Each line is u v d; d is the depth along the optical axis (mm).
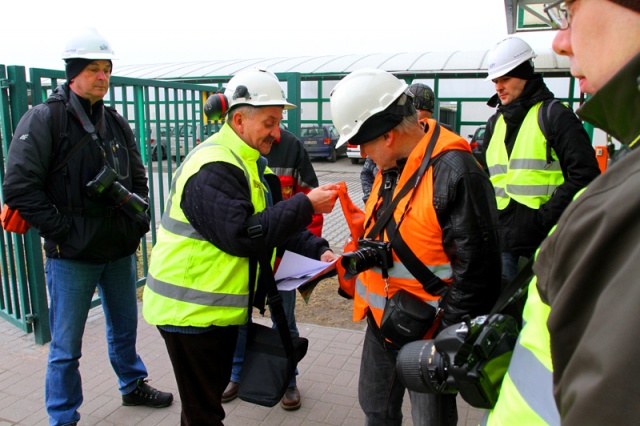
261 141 2154
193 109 5230
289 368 2133
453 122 20062
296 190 3516
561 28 906
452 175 1714
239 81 2115
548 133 3025
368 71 1854
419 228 1775
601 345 625
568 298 706
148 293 2201
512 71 3111
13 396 3268
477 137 16703
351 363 3768
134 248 3033
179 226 2115
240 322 2150
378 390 2117
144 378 3230
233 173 2025
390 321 1857
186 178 2037
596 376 628
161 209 4883
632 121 751
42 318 4004
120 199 2844
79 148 2785
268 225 1997
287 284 2279
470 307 1699
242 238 1943
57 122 2727
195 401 2184
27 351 3904
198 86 5207
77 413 2877
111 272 3002
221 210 1944
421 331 1819
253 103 2066
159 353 3898
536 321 886
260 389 2125
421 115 3473
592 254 674
